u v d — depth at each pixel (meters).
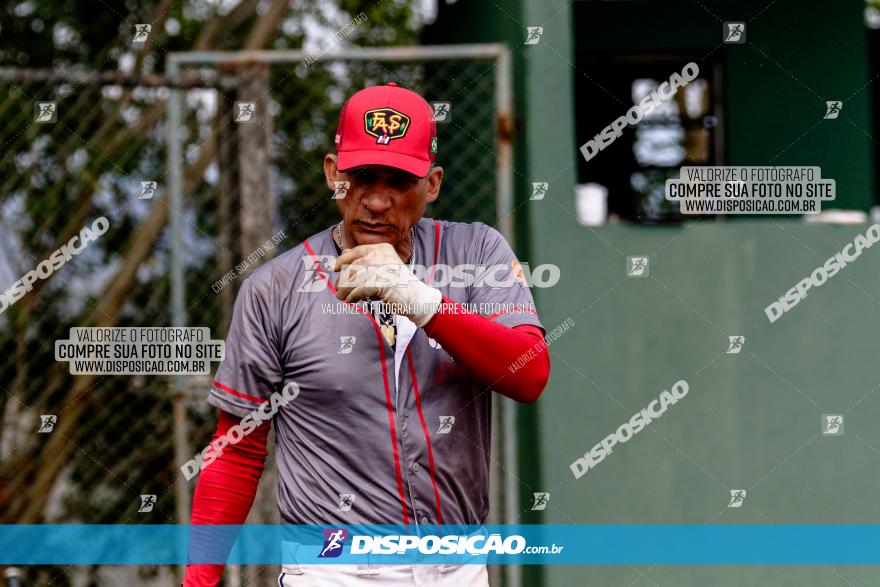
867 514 16.47
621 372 16.42
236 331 9.58
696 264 16.52
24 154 19.47
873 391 16.52
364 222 9.27
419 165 9.11
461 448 9.41
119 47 23.64
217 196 18.86
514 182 17.48
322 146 19.92
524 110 16.73
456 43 22.22
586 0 23.64
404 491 9.30
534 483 16.61
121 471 19.70
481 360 8.84
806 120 23.25
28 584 19.50
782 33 23.31
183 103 17.16
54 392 19.81
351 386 9.23
